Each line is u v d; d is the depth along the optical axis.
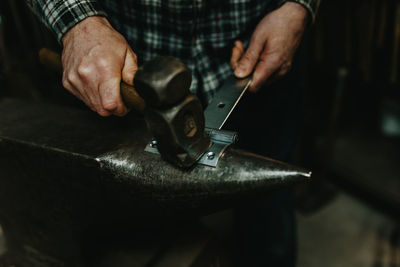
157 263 0.89
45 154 0.71
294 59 1.08
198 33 0.91
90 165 0.66
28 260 1.01
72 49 0.70
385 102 2.16
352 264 1.55
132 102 0.64
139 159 0.64
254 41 0.87
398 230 1.68
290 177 0.55
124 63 0.68
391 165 2.01
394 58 1.41
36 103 0.97
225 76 0.98
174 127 0.52
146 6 0.85
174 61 0.49
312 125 1.85
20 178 0.81
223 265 1.08
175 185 0.60
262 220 1.22
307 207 1.83
